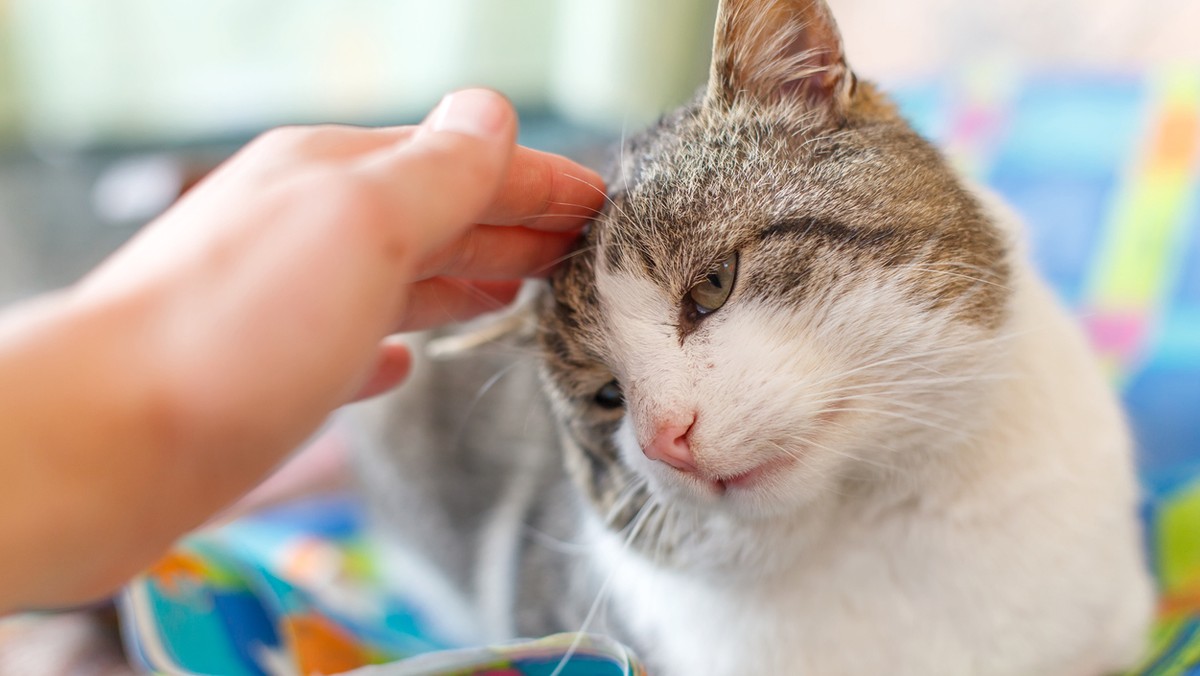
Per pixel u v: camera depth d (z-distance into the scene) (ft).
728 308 1.33
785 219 1.34
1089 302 2.14
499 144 1.10
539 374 1.62
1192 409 1.97
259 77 3.46
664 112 1.72
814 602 1.42
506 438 1.96
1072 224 2.24
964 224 1.38
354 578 2.13
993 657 1.42
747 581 1.43
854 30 3.12
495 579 1.88
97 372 0.94
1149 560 1.74
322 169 1.02
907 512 1.41
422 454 2.06
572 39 3.48
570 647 1.20
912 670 1.42
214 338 0.95
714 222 1.34
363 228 0.98
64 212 3.24
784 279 1.32
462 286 1.50
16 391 0.93
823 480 1.35
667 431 1.30
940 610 1.41
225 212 0.99
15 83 3.27
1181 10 2.68
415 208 1.02
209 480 0.98
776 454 1.32
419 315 1.46
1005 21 2.97
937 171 1.42
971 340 1.34
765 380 1.30
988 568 1.40
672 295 1.35
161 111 3.43
